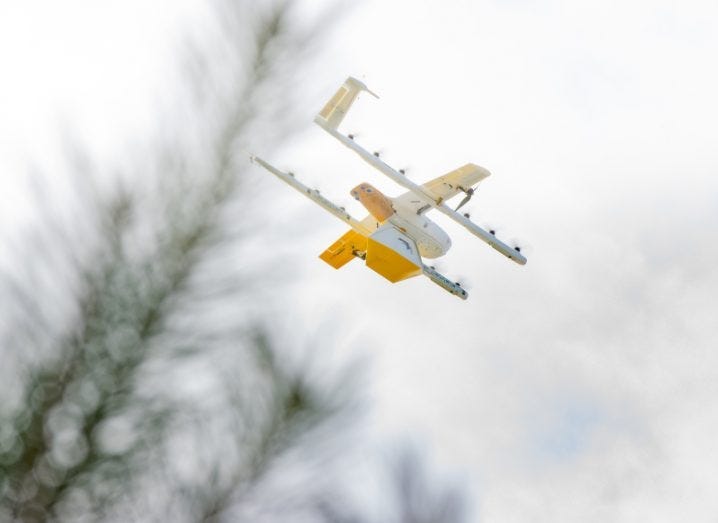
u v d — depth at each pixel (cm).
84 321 138
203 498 134
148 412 138
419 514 119
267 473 133
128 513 133
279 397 136
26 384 132
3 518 128
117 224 141
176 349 141
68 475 132
